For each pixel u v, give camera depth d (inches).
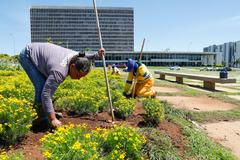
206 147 217.0
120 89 444.5
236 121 331.9
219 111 371.9
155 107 237.6
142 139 168.1
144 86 402.0
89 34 4269.2
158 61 4608.8
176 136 218.5
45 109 176.7
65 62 179.0
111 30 4370.1
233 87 778.2
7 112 164.4
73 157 125.3
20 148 161.3
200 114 346.3
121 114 241.0
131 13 4402.1
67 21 4205.2
